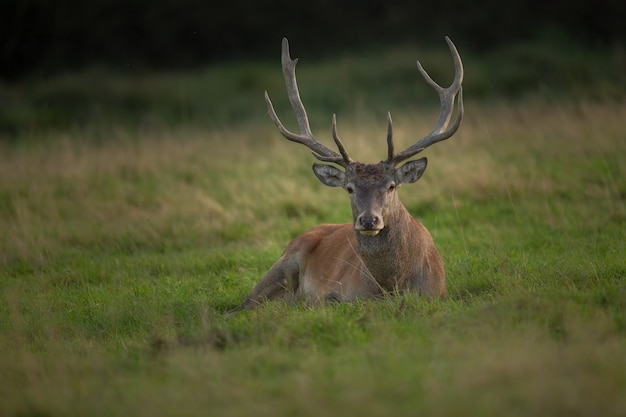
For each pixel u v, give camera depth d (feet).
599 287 86.53
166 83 295.69
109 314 94.63
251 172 164.25
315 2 352.08
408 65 274.16
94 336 88.43
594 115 174.81
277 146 182.80
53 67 334.65
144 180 167.32
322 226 112.47
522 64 266.57
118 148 194.59
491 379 60.08
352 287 95.35
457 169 149.38
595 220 121.80
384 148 168.76
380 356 67.00
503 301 81.00
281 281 106.63
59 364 72.38
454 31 328.90
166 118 262.88
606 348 65.67
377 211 88.53
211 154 181.98
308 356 70.28
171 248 130.00
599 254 104.32
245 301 102.17
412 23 340.80
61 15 344.28
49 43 345.51
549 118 182.29
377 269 92.38
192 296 103.19
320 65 310.04
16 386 69.10
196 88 287.89
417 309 83.97
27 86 311.47
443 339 71.46
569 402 55.47
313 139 101.45
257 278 111.75
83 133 238.68
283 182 151.84
